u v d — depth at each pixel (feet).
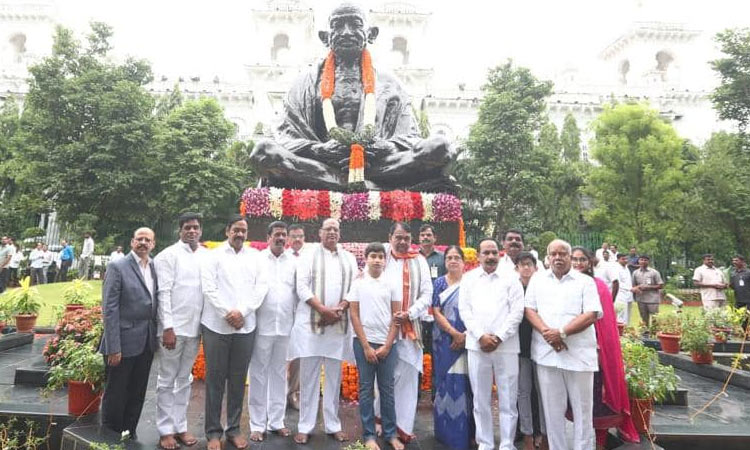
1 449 13.46
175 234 78.54
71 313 19.27
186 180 69.97
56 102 68.23
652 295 34.32
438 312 14.60
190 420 15.52
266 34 121.80
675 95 114.83
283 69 111.96
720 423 17.02
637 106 77.92
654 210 74.18
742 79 62.23
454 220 25.91
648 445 13.64
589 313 12.53
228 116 109.50
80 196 68.64
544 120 84.17
